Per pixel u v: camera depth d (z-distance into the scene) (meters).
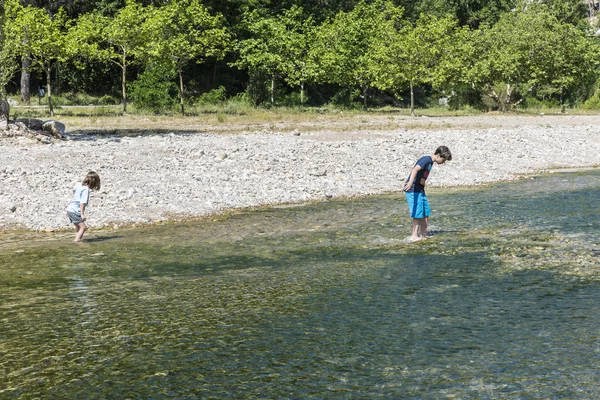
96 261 10.20
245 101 49.28
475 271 8.99
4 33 29.53
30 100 51.22
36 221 13.28
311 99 59.88
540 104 54.66
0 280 9.11
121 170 17.69
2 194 15.01
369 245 10.92
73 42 37.03
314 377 5.56
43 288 8.66
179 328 6.91
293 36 47.78
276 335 6.61
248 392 5.31
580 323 6.75
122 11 39.81
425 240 11.15
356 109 48.78
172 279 9.01
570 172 20.56
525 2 54.41
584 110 50.69
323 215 13.95
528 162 22.47
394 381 5.45
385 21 56.22
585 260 9.46
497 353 5.98
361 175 18.98
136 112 40.31
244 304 7.73
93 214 13.83
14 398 5.31
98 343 6.52
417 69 43.25
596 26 71.38
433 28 43.91
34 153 19.88
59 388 5.49
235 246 11.13
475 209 14.13
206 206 14.80
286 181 17.69
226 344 6.40
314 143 23.62
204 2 55.22
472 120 38.53
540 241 10.78
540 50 48.16
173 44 38.53
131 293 8.34
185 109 42.66
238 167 18.91
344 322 6.95
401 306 7.47
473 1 73.44
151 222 13.36
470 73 46.59
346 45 48.88
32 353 6.28
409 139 25.59
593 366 5.65
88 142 23.16
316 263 9.74
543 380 5.39
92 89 57.50
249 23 49.88
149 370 5.81
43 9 37.69
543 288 8.10
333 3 66.31
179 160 19.38
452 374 5.55
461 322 6.86
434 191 17.00
